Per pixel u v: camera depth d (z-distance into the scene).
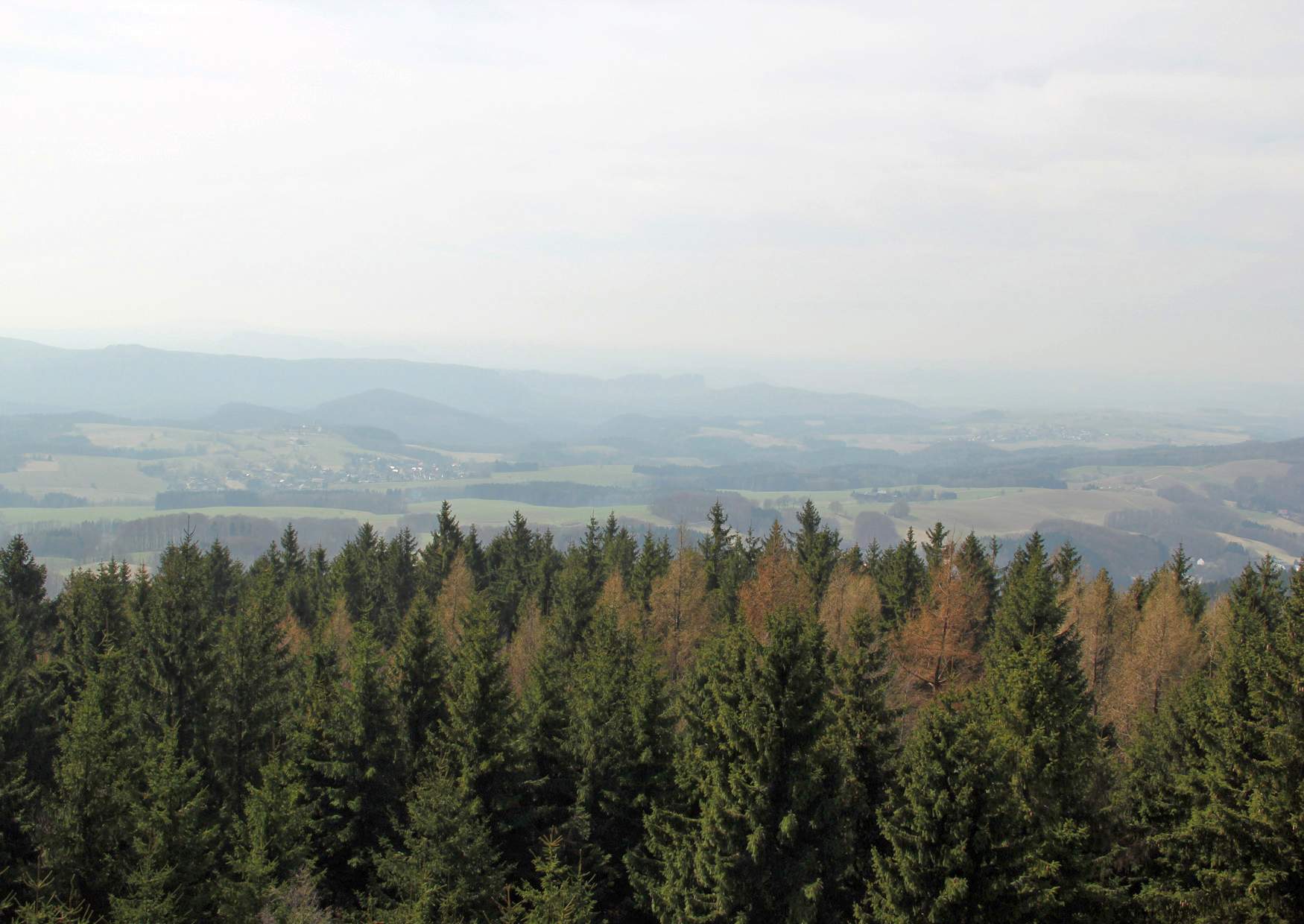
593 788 39.59
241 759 44.31
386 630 80.06
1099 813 33.31
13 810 31.56
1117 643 60.53
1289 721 31.88
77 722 32.03
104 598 58.09
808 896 29.02
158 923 27.50
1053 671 36.75
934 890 28.02
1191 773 35.41
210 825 36.75
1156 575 83.94
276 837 32.97
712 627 68.06
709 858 31.12
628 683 43.78
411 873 31.59
